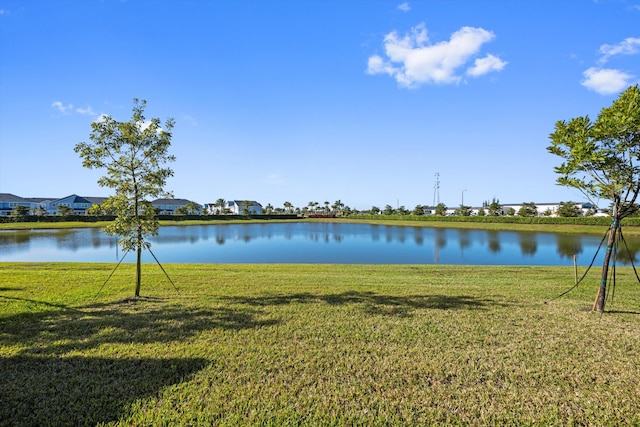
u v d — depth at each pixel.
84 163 7.68
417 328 5.82
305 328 5.79
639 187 6.63
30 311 6.70
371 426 3.21
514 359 4.59
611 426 3.20
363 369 4.28
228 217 81.75
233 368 4.28
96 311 6.77
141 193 8.09
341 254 23.88
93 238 34.34
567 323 6.15
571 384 3.96
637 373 4.23
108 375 4.07
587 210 66.88
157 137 8.22
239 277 10.97
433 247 27.91
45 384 3.83
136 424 3.19
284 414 3.33
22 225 50.28
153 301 7.66
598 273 12.51
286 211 122.69
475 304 7.50
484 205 106.38
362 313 6.71
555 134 7.11
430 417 3.32
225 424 3.19
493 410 3.44
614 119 6.06
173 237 38.03
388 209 104.31
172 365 4.32
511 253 24.08
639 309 7.23
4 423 3.16
